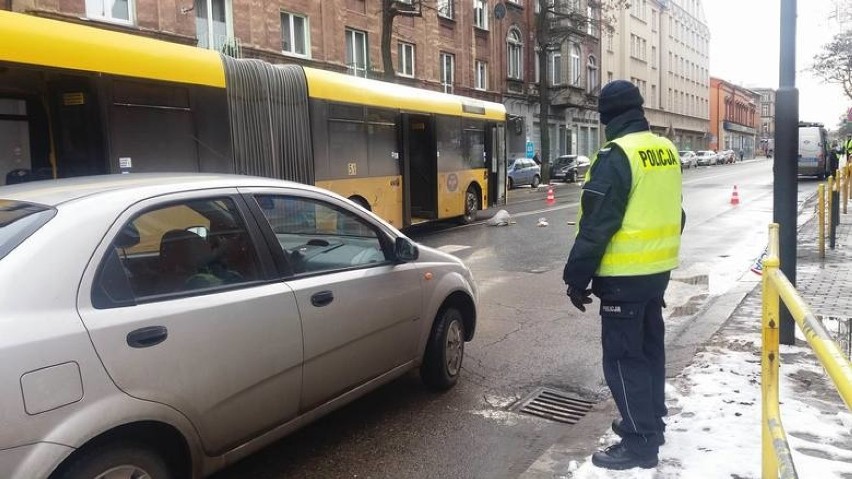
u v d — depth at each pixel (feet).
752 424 12.64
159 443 9.64
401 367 14.51
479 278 30.35
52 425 7.97
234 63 30.17
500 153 56.85
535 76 132.87
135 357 8.93
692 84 249.14
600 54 159.63
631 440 11.18
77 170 24.88
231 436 10.45
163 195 10.29
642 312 10.98
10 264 8.31
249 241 11.35
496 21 118.52
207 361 9.91
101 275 9.00
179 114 27.66
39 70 22.80
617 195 10.50
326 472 12.39
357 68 86.02
